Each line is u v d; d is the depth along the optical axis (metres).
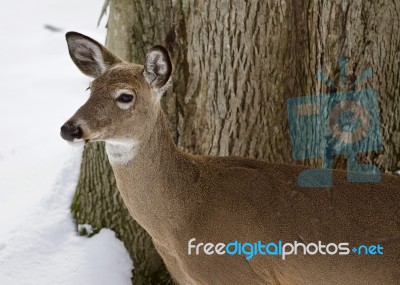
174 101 2.35
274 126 2.36
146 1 2.30
